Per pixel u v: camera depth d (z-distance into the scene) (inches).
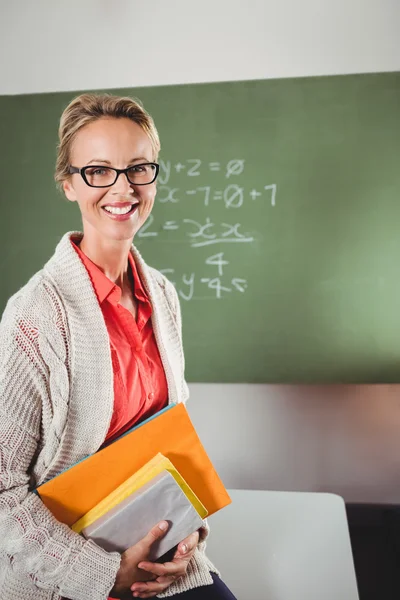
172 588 38.1
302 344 82.0
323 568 48.8
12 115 81.9
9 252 83.8
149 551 33.5
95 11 81.3
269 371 83.1
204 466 36.1
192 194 81.1
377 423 88.0
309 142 78.8
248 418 89.8
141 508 32.4
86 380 33.7
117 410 36.0
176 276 82.7
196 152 80.4
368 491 88.7
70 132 34.9
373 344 80.7
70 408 33.6
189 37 80.5
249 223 80.7
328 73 79.0
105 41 81.5
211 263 81.9
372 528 87.7
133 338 37.8
